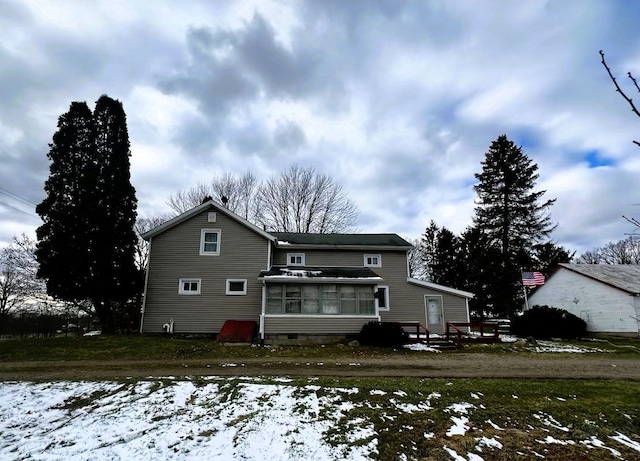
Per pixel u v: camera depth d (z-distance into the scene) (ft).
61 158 65.46
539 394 28.30
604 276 83.20
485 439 20.90
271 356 46.24
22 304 109.91
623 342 65.98
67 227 62.28
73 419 23.07
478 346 57.57
